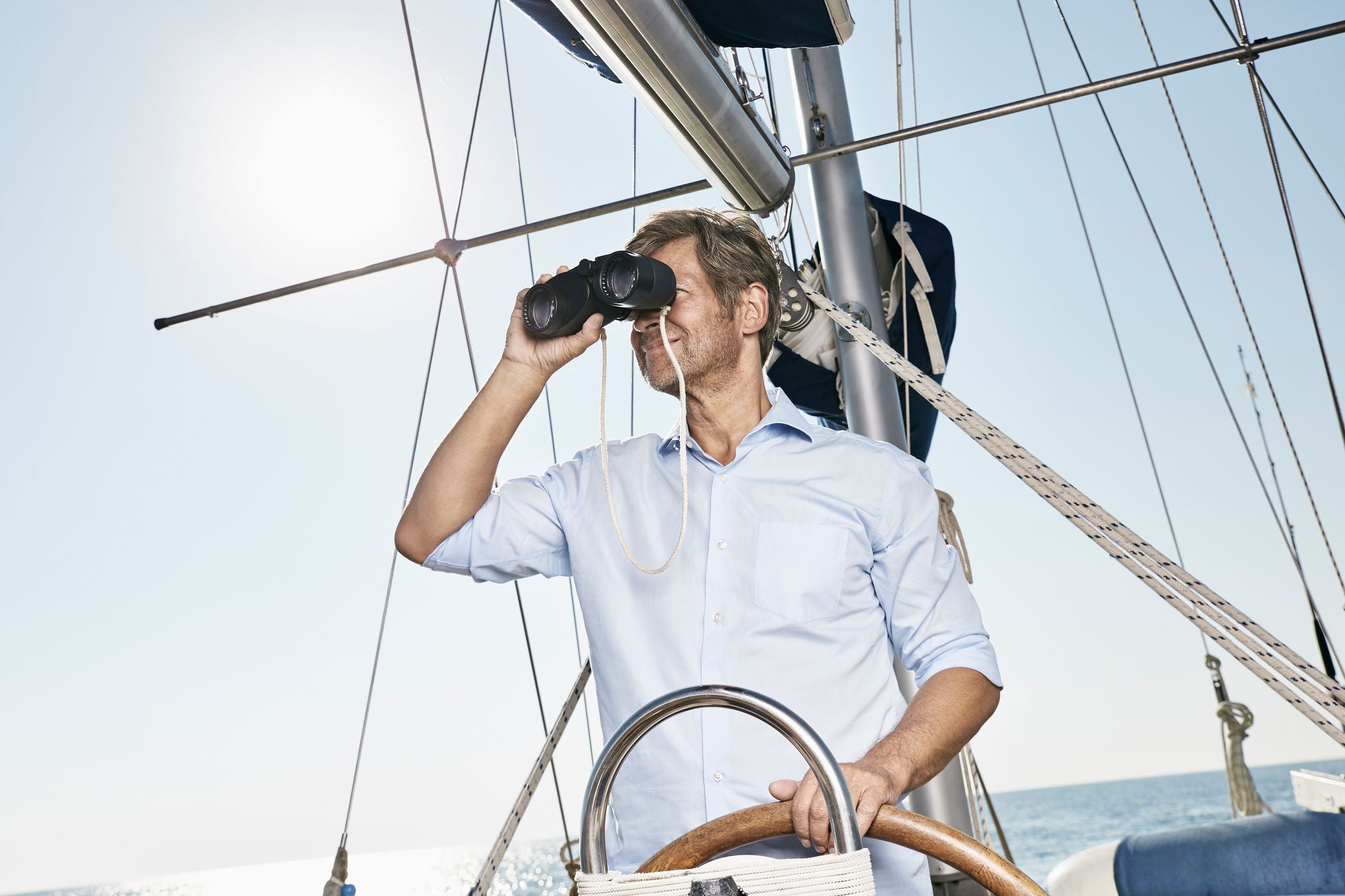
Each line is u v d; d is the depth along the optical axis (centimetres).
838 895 65
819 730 107
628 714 113
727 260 122
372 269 175
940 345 236
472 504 126
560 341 118
